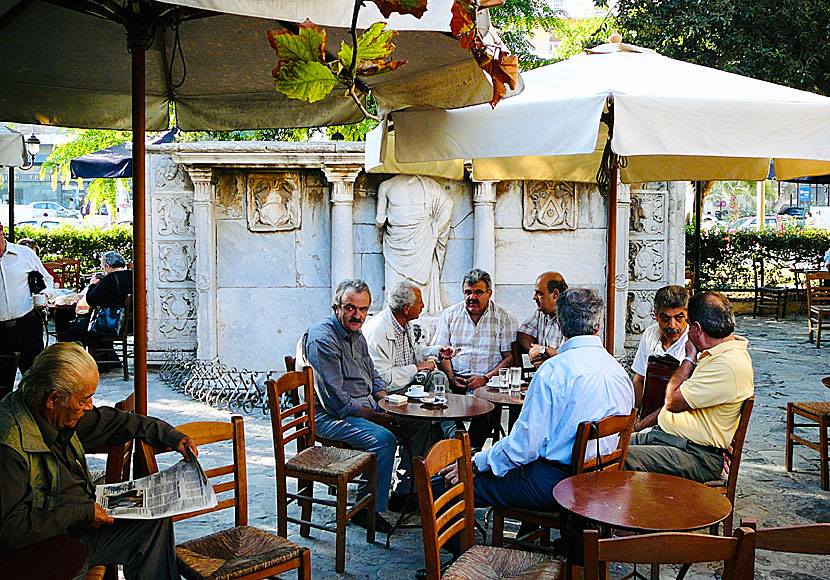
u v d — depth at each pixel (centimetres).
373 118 159
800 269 1662
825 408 558
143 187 330
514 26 1673
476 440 529
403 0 140
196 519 475
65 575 215
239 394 802
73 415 267
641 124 366
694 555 208
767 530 210
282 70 136
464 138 413
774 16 1467
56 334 996
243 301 870
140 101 327
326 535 452
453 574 288
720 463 396
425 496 277
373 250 871
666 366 468
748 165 582
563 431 343
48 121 485
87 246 1694
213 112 509
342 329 488
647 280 952
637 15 1584
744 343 397
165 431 309
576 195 882
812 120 378
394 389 539
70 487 270
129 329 912
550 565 299
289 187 861
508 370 510
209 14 329
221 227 864
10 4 357
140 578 286
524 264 883
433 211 835
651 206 945
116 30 406
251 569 287
